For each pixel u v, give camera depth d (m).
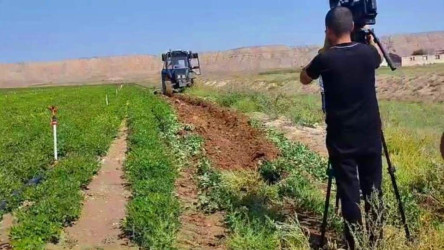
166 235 7.18
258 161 12.05
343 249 6.45
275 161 11.02
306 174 10.52
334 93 6.00
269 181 10.00
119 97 37.38
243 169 10.73
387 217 6.16
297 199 8.55
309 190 8.95
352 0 6.36
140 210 8.02
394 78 46.91
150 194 8.93
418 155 11.16
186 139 15.37
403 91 42.88
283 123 19.06
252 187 9.25
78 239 7.78
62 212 8.42
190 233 7.76
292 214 8.00
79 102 33.69
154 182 9.94
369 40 6.37
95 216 8.88
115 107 28.16
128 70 168.88
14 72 167.50
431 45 156.75
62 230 7.96
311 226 7.51
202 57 170.12
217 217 8.53
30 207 8.93
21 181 11.51
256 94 30.55
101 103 31.80
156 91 45.84
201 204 9.05
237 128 18.53
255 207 8.05
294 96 39.25
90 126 19.45
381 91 45.59
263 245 6.64
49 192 9.60
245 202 8.52
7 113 27.98
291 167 10.73
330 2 6.57
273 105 23.62
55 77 165.88
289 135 16.38
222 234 7.69
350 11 6.11
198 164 12.13
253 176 9.83
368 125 6.01
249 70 145.75
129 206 8.62
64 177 10.80
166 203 8.35
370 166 6.17
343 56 5.95
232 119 20.81
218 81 74.25
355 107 5.96
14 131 19.16
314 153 12.74
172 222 7.77
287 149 13.07
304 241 6.56
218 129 18.94
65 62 171.50
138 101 31.59
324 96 6.18
